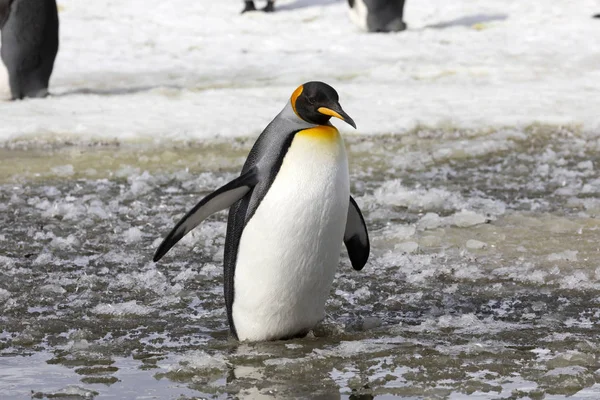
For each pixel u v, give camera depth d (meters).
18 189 26.52
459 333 15.32
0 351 14.48
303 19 64.69
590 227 22.28
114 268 19.45
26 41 39.41
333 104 13.40
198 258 20.23
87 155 30.91
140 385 13.01
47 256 20.03
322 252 13.97
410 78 45.41
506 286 17.98
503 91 41.19
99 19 63.56
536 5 66.88
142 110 37.69
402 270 19.06
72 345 14.66
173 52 54.19
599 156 30.91
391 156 30.91
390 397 12.51
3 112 37.16
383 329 15.59
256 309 14.42
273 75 46.75
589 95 40.12
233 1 70.88
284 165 13.48
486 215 23.58
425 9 67.19
